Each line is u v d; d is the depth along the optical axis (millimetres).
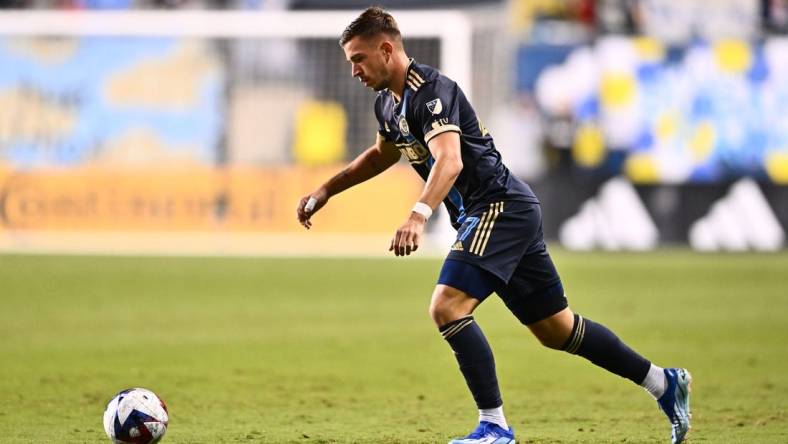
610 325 39219
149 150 73188
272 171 71438
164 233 71562
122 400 18109
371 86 18984
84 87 73438
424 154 19172
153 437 18078
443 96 18438
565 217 71500
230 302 45656
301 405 25016
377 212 70938
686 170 71000
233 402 25328
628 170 71125
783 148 70688
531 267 19172
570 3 78688
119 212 71562
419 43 76938
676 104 70875
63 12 74438
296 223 71125
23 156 72750
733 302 45750
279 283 52438
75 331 37375
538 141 71688
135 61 73812
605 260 63031
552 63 71625
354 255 67250
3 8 84062
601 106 71188
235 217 71438
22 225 71625
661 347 34406
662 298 46812
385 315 42031
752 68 70812
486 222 18703
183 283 52125
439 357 32500
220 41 74438
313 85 74812
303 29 74125
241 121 74312
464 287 18469
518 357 32500
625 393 26781
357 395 26375
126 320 40188
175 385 27625
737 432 21656
